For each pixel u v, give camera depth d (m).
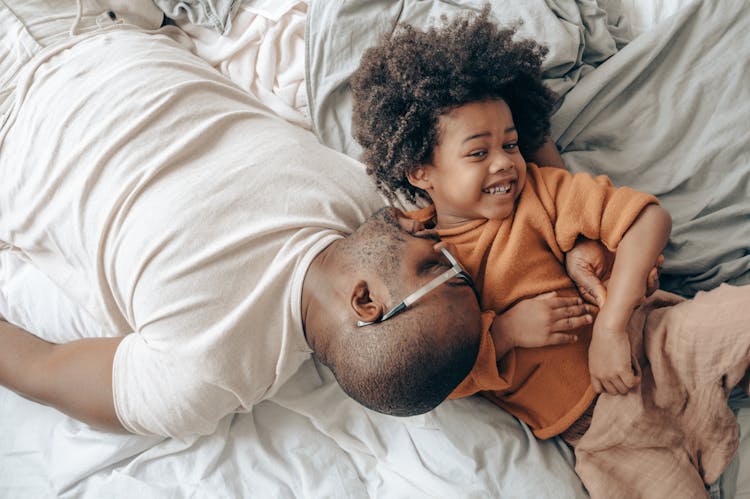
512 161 0.84
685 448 0.87
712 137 1.06
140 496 0.95
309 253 0.82
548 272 0.89
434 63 0.85
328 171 0.94
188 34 1.27
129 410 0.86
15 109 1.04
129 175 0.92
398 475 0.96
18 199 1.01
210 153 0.94
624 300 0.82
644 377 0.86
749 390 0.84
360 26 1.14
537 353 0.88
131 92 0.97
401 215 0.81
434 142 0.87
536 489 0.90
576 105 1.10
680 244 1.05
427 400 0.73
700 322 0.80
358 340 0.72
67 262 1.01
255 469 0.96
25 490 0.99
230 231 0.85
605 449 0.89
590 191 0.87
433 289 0.73
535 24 1.09
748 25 1.07
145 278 0.86
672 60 1.12
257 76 1.22
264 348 0.84
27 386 0.91
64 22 1.12
